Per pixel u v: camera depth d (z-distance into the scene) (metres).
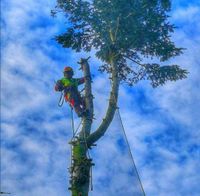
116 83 11.30
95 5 12.75
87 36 12.91
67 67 10.98
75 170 9.71
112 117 10.46
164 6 12.79
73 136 10.24
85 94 10.66
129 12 12.52
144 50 12.91
